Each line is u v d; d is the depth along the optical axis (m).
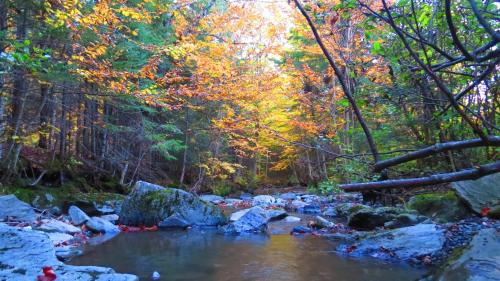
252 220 7.01
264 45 11.57
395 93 2.11
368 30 2.26
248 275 4.14
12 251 3.69
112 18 7.12
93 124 10.84
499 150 4.48
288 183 19.25
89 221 6.88
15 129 8.17
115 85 7.64
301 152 15.17
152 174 14.02
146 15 8.07
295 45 11.41
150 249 5.42
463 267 3.33
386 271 4.13
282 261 4.70
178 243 5.88
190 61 11.17
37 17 7.08
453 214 5.94
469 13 1.90
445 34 1.99
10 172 8.27
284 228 7.23
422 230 5.03
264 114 11.27
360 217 6.93
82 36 7.61
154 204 7.62
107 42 7.64
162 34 11.04
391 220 6.61
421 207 6.64
